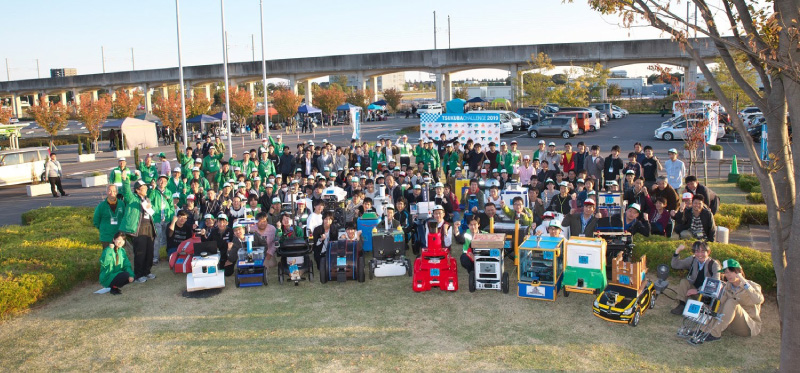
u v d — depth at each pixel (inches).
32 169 1026.1
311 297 400.8
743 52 285.3
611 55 2144.4
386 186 615.8
